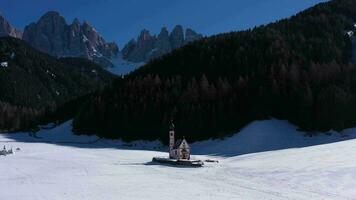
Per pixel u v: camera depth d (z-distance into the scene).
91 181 50.69
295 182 44.31
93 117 145.88
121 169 64.06
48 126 187.00
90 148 115.00
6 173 59.72
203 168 64.06
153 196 39.66
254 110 115.81
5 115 199.50
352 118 104.56
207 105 122.06
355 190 38.38
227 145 103.81
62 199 38.56
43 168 66.12
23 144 127.69
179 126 119.25
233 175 53.56
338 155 61.25
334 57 144.12
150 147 120.44
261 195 38.56
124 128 133.25
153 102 134.12
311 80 121.19
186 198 38.28
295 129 108.31
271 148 96.50
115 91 156.25
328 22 186.00
